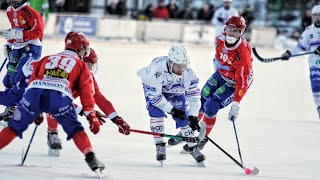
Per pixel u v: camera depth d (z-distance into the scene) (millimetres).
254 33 53844
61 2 50156
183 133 14391
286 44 59312
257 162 15273
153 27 50531
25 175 12008
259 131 19781
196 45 51250
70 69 12164
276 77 36688
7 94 15289
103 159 14422
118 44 47031
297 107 26000
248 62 15195
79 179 12039
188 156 15453
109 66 34781
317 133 20141
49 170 12711
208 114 15938
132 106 22906
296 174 14156
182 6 66500
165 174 13141
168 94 14305
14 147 14922
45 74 12164
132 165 13953
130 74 32156
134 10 55812
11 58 18422
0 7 42938
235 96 14977
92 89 12234
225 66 15547
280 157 16094
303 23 54688
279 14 68125
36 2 36500
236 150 16562
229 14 40594
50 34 44469
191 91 14023
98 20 47500
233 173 13766
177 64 13578
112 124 19156
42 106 12109
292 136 19312
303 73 39781
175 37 51344
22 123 12234
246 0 68625
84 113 12133
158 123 14172
